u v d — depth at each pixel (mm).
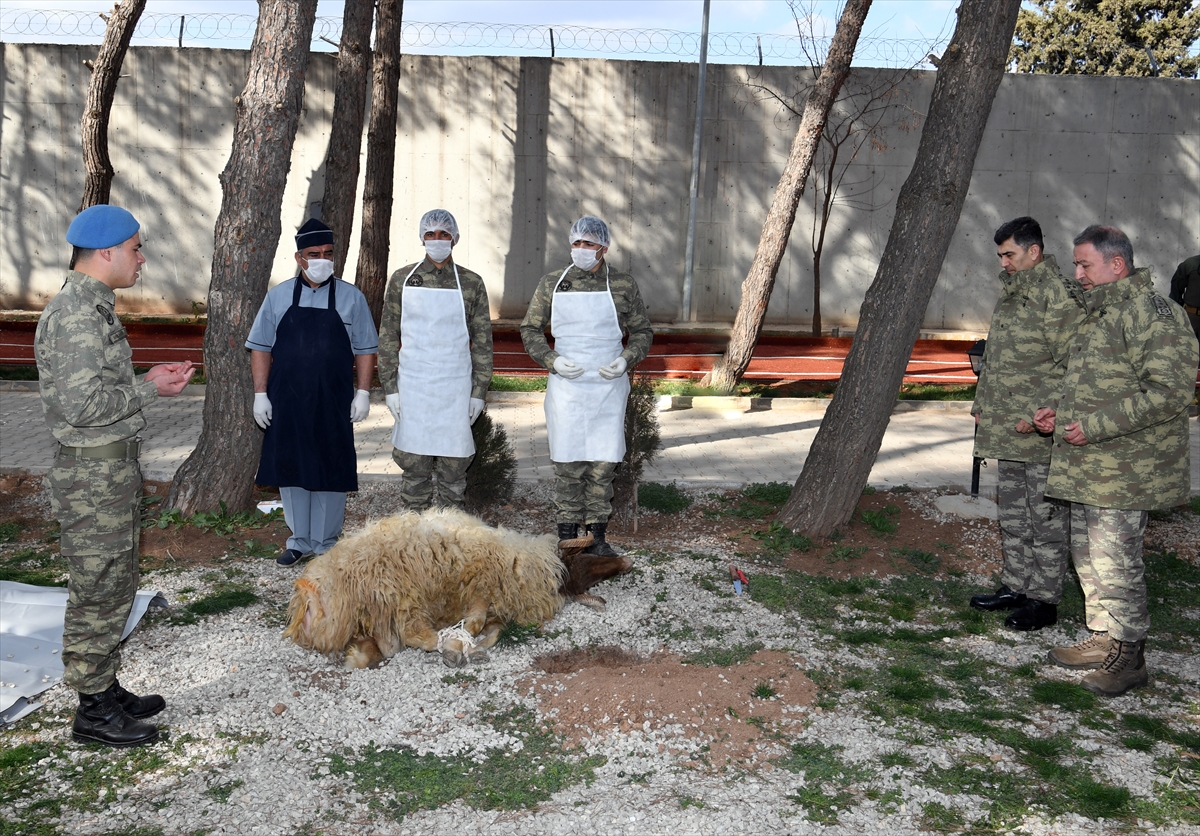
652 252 18281
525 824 3551
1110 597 4766
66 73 17266
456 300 6090
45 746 3990
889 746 4172
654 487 8031
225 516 6918
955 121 6426
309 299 5891
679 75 17766
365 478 8273
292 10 6648
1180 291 11391
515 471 7633
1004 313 5621
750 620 5598
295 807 3633
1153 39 29812
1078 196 18344
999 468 5852
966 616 5836
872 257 18359
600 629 5352
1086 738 4312
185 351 14625
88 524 3805
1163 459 4621
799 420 11453
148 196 17656
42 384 3770
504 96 17672
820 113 11789
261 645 4984
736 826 3551
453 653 4746
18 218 17641
